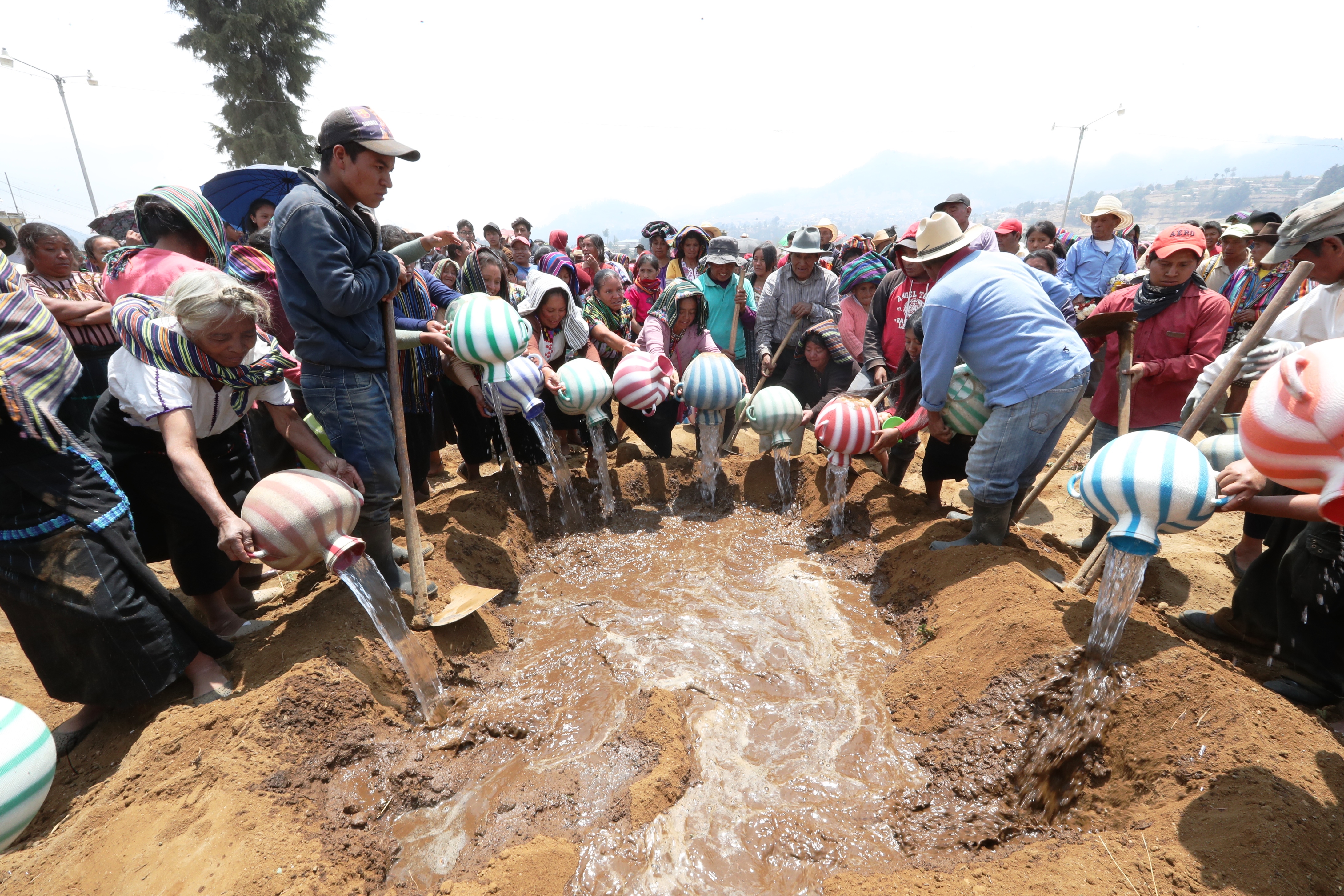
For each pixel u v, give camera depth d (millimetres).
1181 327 3955
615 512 5469
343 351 3219
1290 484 2219
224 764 2547
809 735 3033
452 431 5988
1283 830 2039
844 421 4551
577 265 9781
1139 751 2537
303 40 24516
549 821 2607
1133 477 2650
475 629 3736
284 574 4258
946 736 2904
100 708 3035
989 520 3875
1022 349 3512
